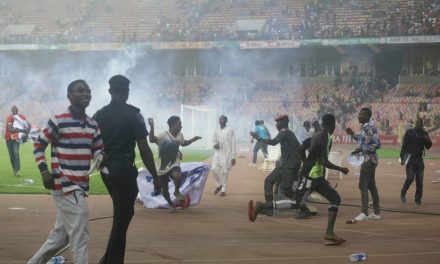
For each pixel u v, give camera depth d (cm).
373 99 4794
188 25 5434
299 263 752
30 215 1141
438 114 4497
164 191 1195
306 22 5128
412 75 4953
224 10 5488
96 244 863
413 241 916
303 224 1084
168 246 852
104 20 5662
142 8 5691
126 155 666
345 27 4950
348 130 1187
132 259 760
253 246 862
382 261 768
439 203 1425
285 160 1179
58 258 720
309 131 2077
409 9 4953
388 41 4700
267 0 5444
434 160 2981
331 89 5022
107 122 665
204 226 1047
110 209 1236
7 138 1873
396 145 4347
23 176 1889
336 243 873
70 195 610
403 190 1413
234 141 1548
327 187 905
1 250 802
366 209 1148
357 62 5150
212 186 1745
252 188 1709
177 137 1218
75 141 616
